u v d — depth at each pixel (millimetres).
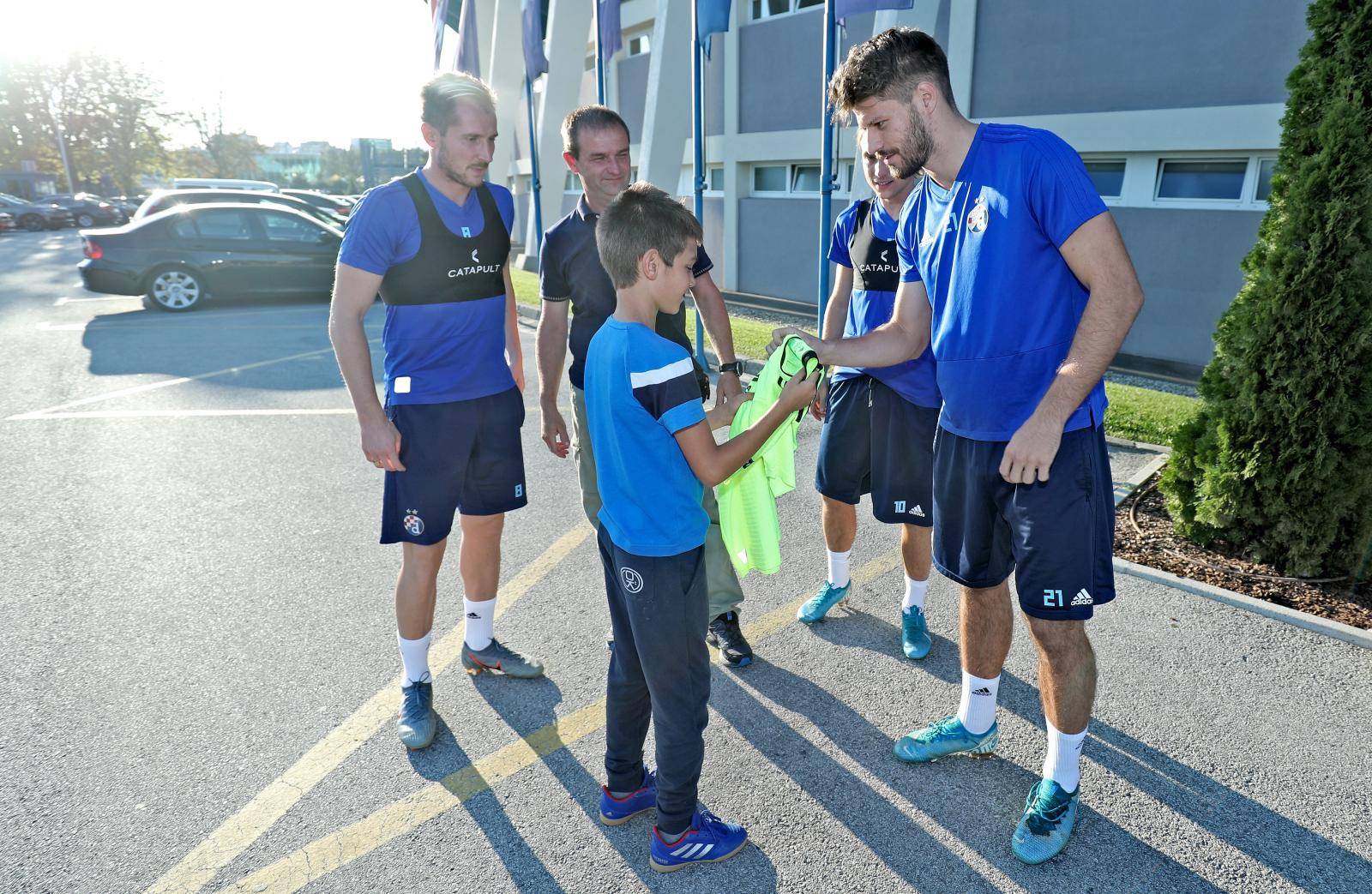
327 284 13086
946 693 3062
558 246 3133
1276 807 2436
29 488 5309
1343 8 3338
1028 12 8445
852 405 3207
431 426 2771
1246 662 3148
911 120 2088
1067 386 2000
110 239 12062
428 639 2906
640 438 2049
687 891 2225
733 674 3215
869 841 2381
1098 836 2361
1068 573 2160
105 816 2502
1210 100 7297
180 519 4816
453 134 2553
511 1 18188
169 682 3195
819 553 4293
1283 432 3582
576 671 3275
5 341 10094
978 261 2141
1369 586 3607
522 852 2373
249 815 2514
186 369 8625
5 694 3115
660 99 11289
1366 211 3283
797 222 12086
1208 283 7684
